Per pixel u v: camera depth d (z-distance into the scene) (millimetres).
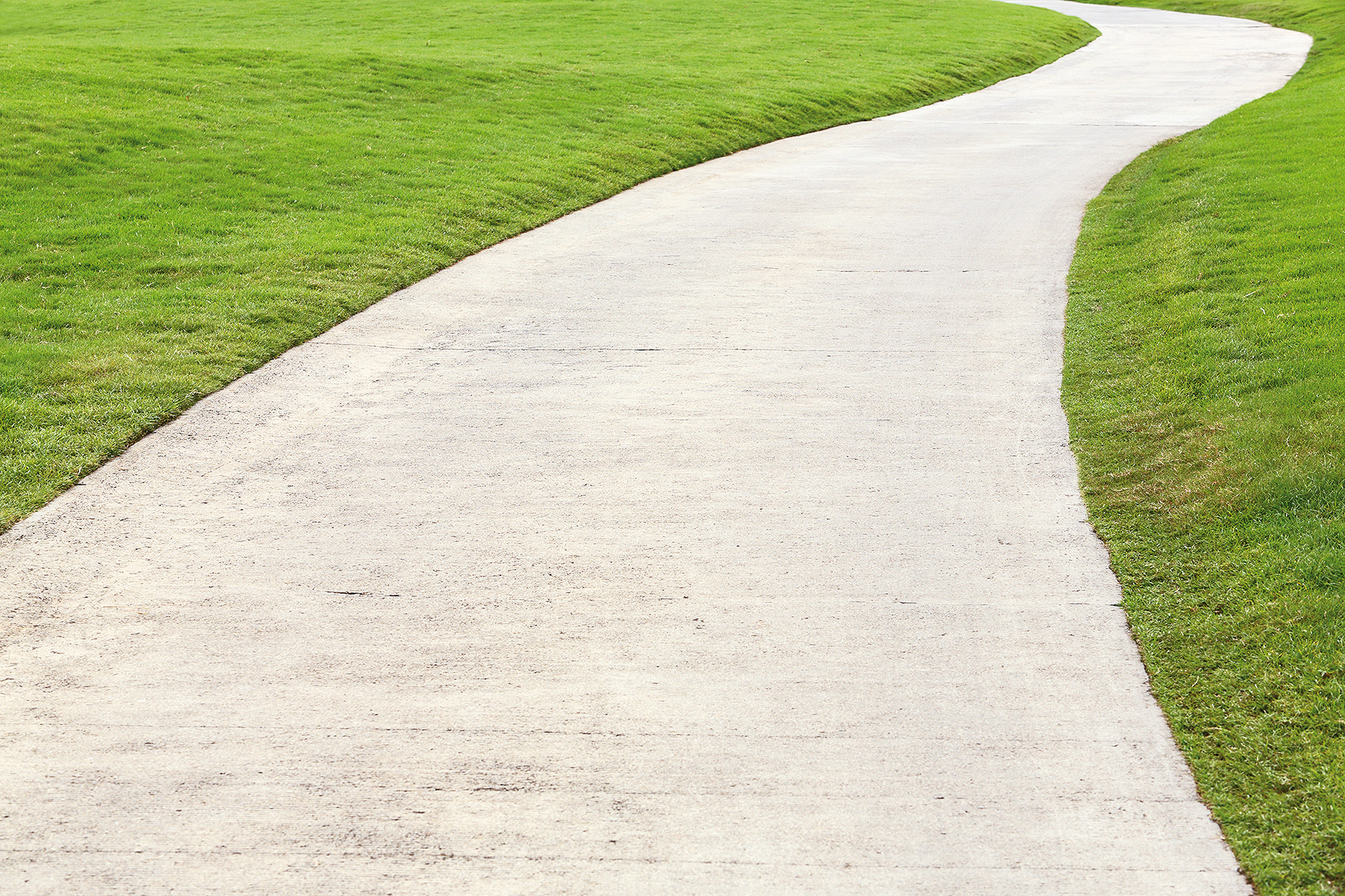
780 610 5812
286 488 7309
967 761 4672
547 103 22750
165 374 9242
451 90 23375
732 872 4074
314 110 20922
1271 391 8023
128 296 11312
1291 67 33781
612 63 29031
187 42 32062
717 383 9141
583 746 4781
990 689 5152
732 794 4488
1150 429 7871
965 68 32906
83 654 5445
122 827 4309
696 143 21047
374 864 4121
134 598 5953
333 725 4922
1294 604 5551
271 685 5199
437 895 3975
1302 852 4109
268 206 14953
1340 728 4715
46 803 4438
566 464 7637
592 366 9586
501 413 8578
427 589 6027
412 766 4660
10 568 6262
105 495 7227
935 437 8008
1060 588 6004
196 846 4207
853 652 5438
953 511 6883
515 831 4289
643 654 5434
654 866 4109
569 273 12680
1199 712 4945
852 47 34594
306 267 12461
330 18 39250
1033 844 4207
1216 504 6613
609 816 4363
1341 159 15820
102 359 9492
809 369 9430
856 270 12641
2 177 15227
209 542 6570
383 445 7988
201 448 7984
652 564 6277
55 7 43031
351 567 6266
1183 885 4008
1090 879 4035
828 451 7789
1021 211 15688
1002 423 8227
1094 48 40344
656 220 15469
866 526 6707
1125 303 10883
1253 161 16484
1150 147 20891
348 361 9812
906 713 4980
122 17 40125
